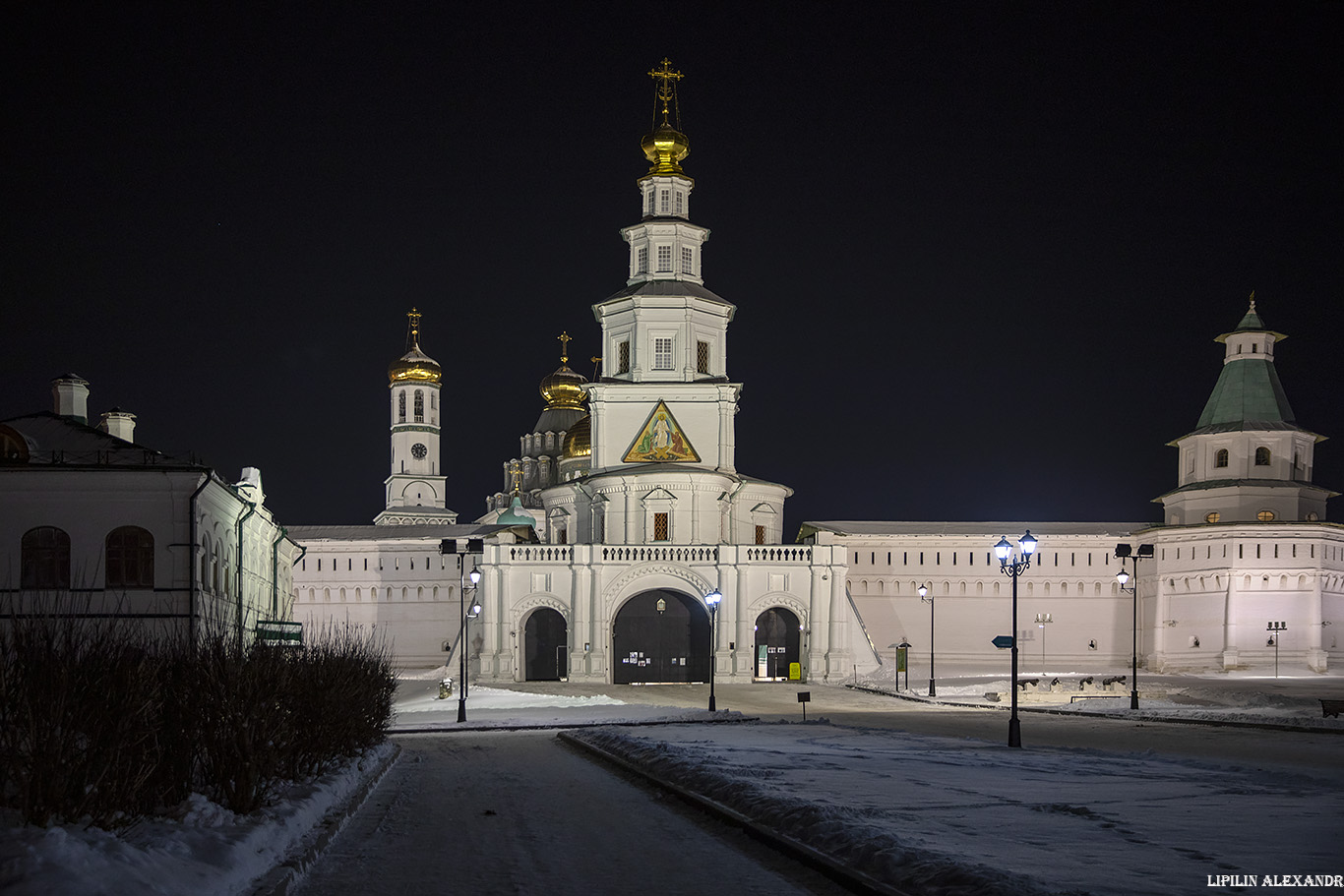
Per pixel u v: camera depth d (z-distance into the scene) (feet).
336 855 54.49
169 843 46.32
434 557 338.75
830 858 48.83
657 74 330.13
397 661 335.47
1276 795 67.87
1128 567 327.88
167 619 166.20
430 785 85.56
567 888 46.52
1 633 52.80
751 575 283.79
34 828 43.06
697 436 314.76
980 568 333.83
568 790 81.15
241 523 200.64
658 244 325.62
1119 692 209.67
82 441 182.70
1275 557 295.28
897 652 234.58
